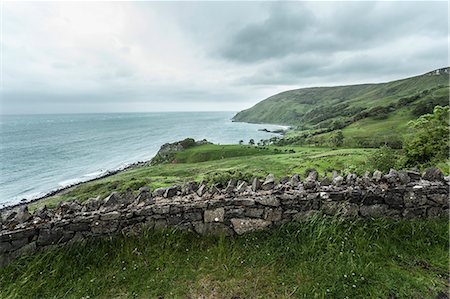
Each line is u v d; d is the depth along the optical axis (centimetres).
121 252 490
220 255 480
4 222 480
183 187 593
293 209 548
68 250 483
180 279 435
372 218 543
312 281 411
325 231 500
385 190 562
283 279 422
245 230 542
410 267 440
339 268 425
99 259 478
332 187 575
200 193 566
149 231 524
